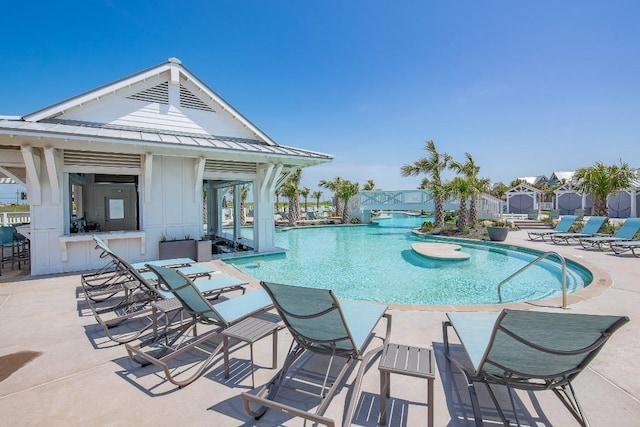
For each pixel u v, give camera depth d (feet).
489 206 74.23
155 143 26.81
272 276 31.09
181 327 12.57
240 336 9.78
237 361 11.49
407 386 9.82
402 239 59.88
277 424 8.14
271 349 12.44
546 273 31.91
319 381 10.11
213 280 18.69
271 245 39.91
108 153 29.45
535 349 7.11
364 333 10.34
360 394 9.41
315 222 91.35
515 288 26.86
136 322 15.39
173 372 10.70
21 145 24.45
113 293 18.33
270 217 39.81
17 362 11.41
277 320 15.43
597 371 10.45
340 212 104.83
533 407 8.73
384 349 8.96
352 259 39.47
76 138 23.75
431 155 65.62
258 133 37.83
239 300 14.11
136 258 30.81
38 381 10.14
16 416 8.38
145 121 31.96
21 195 52.16
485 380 8.22
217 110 35.99
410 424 8.08
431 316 15.72
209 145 29.60
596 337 6.79
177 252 31.68
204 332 14.14
